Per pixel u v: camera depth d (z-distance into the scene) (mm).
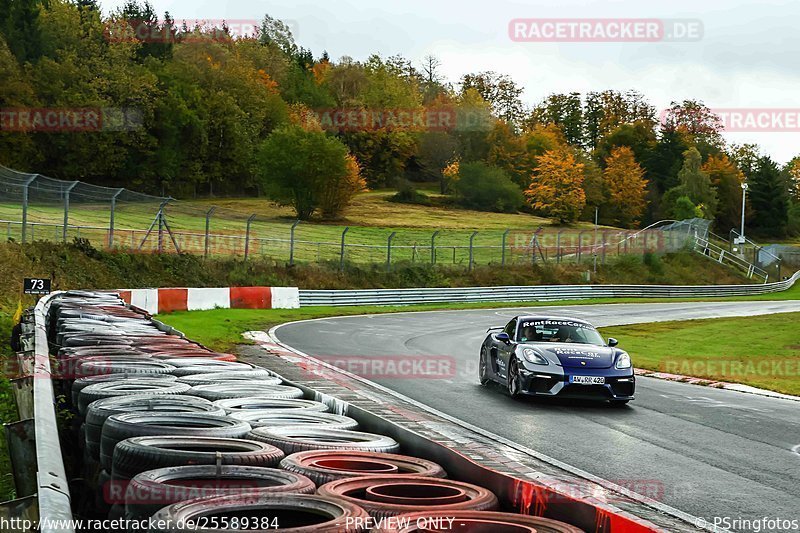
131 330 11938
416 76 147250
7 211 54250
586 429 10188
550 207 103000
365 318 31812
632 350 22438
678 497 6770
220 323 24828
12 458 4879
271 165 81062
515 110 150125
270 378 8234
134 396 5879
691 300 54094
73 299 18516
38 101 81750
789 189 154500
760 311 43531
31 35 89188
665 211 122750
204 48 110688
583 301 48188
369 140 122000
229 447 4543
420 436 5051
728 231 129375
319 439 5316
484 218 98750
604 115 159625
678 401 13117
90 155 87875
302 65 145625
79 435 6113
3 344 16375
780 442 9656
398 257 55875
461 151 121500
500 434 9609
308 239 63688
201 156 101375
